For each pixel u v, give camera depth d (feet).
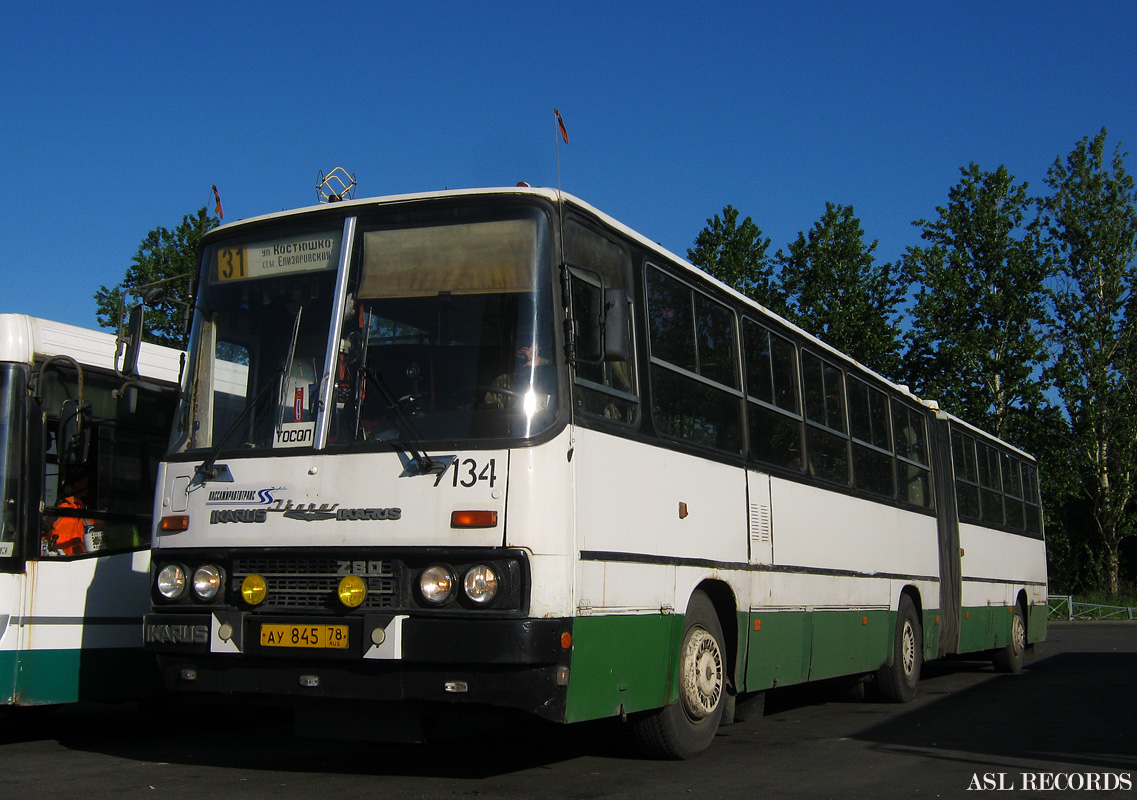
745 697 33.81
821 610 35.17
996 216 150.92
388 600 21.30
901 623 43.11
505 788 22.98
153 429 33.65
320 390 22.77
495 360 21.94
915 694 44.39
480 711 21.42
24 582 28.78
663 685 25.17
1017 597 61.57
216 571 22.95
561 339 22.21
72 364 30.66
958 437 54.44
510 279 22.43
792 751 29.32
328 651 21.30
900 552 43.57
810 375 36.60
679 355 27.53
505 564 20.66
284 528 22.27
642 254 26.37
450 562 20.92
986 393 145.38
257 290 24.40
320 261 23.90
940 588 48.57
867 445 41.29
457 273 22.75
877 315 133.28
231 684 22.44
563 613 20.97
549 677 20.63
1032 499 68.44
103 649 30.60
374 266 23.36
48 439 30.01
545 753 28.09
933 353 145.79
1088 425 155.94
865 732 33.68
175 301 25.53
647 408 25.40
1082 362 160.25
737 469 29.91
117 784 23.32
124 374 25.40
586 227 23.99
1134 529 159.22
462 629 20.47
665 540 25.45
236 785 23.16
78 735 32.30
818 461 36.27
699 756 27.63
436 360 22.31
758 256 138.41
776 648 31.53
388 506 21.49
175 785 23.18
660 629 24.95
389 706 21.95
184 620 22.82
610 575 22.86
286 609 22.11
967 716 38.34
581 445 22.18
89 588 30.40
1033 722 36.60
